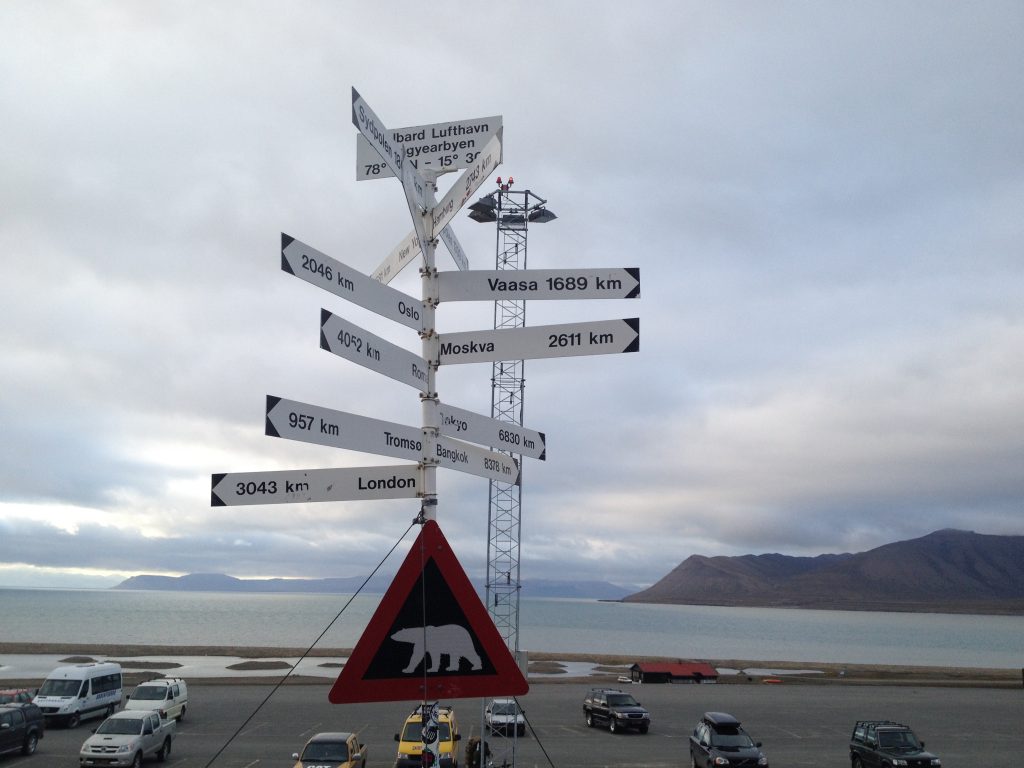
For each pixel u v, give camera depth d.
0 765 24.98
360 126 5.12
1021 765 27.58
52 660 68.94
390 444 5.45
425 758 4.59
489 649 4.71
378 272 6.83
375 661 4.60
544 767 25.70
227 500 5.12
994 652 132.38
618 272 6.28
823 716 39.56
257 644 112.06
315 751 20.88
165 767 25.14
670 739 32.00
